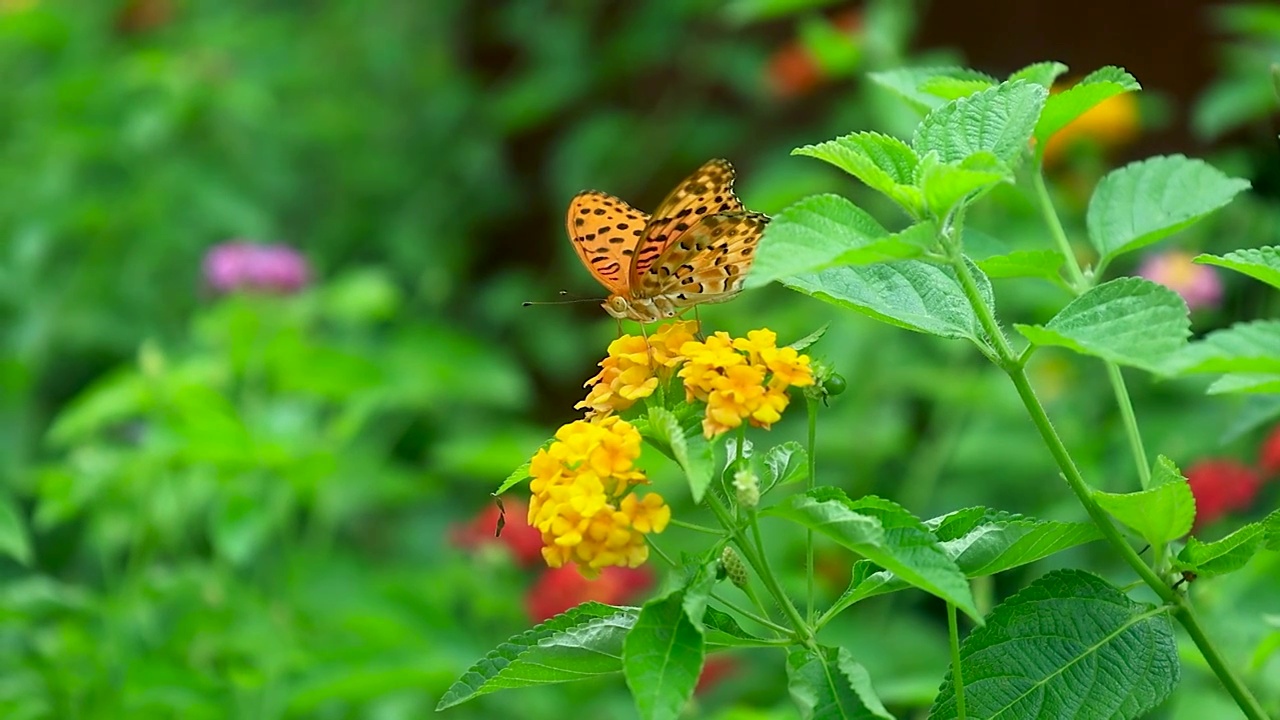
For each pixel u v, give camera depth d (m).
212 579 1.21
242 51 2.25
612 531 0.87
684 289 0.98
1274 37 1.48
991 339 0.88
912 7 2.10
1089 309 0.86
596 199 0.97
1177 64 1.95
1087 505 0.89
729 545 0.89
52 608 1.14
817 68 1.91
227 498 1.24
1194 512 0.88
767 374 0.89
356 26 2.59
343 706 1.30
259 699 1.14
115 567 1.60
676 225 0.97
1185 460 1.32
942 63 1.51
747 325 1.64
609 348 0.91
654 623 0.86
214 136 2.08
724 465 0.91
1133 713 0.88
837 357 1.52
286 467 1.24
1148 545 0.91
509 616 1.35
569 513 0.87
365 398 1.36
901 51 1.51
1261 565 1.09
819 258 0.85
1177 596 0.89
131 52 2.16
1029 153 0.98
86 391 1.78
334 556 1.61
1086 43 2.03
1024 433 1.40
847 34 1.69
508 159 2.56
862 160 0.88
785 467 0.91
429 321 2.23
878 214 1.62
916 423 1.75
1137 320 0.85
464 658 1.23
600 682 1.37
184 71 1.79
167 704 1.13
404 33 2.65
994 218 1.52
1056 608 0.89
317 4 2.71
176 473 1.31
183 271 1.96
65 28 1.88
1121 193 0.95
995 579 1.34
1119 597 0.89
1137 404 1.45
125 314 1.82
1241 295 1.46
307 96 2.42
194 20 2.34
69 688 1.14
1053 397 1.44
